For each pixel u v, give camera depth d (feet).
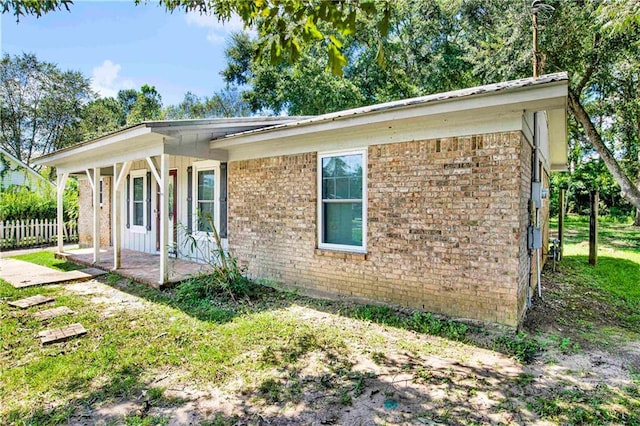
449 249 15.74
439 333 14.70
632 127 49.19
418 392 10.42
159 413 9.52
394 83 67.36
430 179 16.20
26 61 89.15
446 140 15.76
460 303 15.49
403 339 14.32
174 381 11.18
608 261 33.35
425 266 16.42
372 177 18.10
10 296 20.86
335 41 8.59
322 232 20.52
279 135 20.30
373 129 17.92
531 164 17.61
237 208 24.82
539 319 16.58
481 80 55.77
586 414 9.25
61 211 34.73
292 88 68.39
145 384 10.99
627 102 44.60
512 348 13.26
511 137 14.20
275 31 8.84
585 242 47.60
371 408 9.64
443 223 15.89
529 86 12.33
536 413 9.35
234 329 15.42
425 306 16.46
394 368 11.91
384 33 8.27
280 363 12.31
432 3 60.49
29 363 12.41
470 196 15.17
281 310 18.17
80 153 28.45
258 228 23.50
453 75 63.36
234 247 25.03
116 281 24.31
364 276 18.48
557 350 13.33
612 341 14.38
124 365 12.21
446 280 15.84
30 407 9.84
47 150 95.35
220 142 23.53
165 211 22.24
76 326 15.85
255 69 73.41
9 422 9.16
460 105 13.99
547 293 21.76
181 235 30.96
